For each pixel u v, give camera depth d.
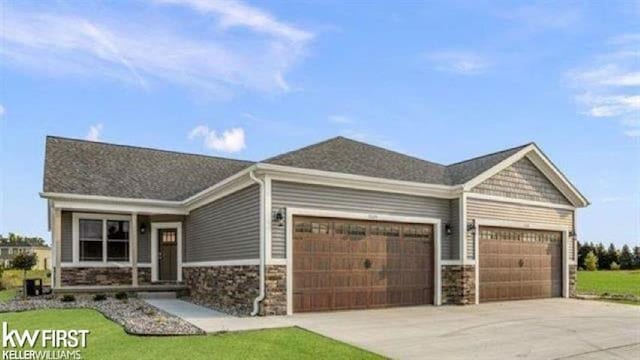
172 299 17.14
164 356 7.92
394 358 8.13
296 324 11.03
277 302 12.48
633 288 24.91
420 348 8.88
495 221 16.61
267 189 12.58
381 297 14.28
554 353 8.68
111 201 17.64
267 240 12.45
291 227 12.82
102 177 19.17
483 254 16.34
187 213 18.55
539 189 18.31
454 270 15.65
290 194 12.92
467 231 15.76
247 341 9.10
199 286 16.70
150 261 19.44
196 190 19.62
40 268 58.56
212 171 22.16
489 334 10.29
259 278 12.52
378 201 14.48
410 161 17.86
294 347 8.66
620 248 54.56
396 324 11.33
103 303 14.90
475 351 8.72
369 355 8.25
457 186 15.65
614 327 11.34
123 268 19.06
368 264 14.12
